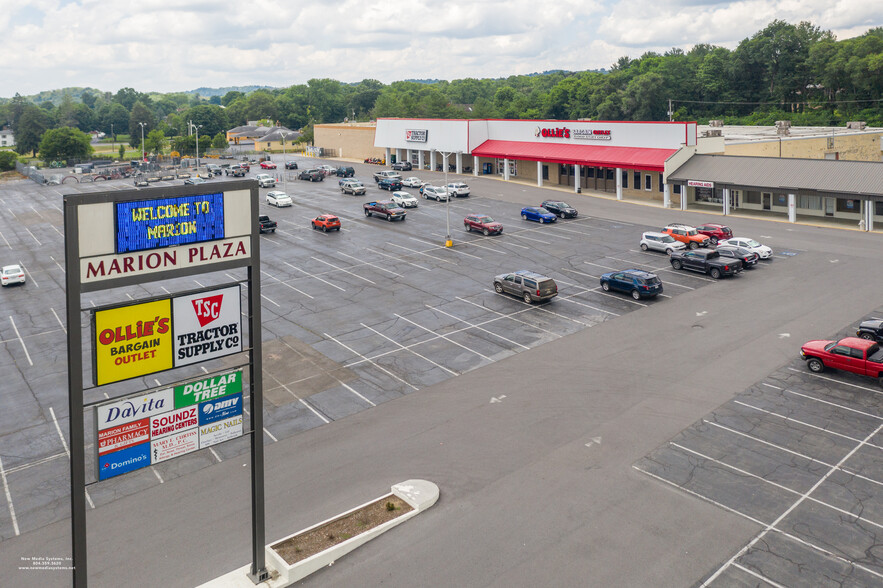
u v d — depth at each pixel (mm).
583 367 33438
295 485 24484
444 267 52250
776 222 64312
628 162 76875
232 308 20047
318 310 43281
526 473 24672
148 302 18484
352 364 34875
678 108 164625
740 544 20500
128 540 21719
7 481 25625
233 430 20453
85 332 40906
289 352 36688
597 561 19922
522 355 35219
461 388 31734
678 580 19078
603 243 58312
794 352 34281
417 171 107625
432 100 193250
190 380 19547
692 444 26156
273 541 21234
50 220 77875
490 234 62094
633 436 26922
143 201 17953
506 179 94938
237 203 19594
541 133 91562
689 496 22938
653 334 37406
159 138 168875
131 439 18781
